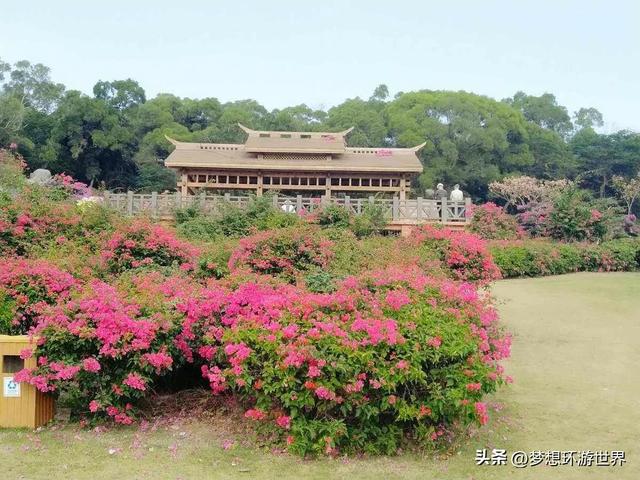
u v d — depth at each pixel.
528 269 17.50
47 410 5.39
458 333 4.97
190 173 24.31
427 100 45.38
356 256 9.12
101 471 4.39
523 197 34.69
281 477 4.38
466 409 4.64
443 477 4.46
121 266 8.54
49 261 7.61
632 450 5.13
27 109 43.59
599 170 47.22
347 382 4.61
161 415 5.58
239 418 5.42
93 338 5.15
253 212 15.75
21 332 6.31
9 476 4.25
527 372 7.70
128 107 48.22
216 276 8.57
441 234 10.52
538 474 4.59
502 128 44.31
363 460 4.72
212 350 5.34
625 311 11.81
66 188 13.87
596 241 21.12
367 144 43.91
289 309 5.17
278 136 25.84
